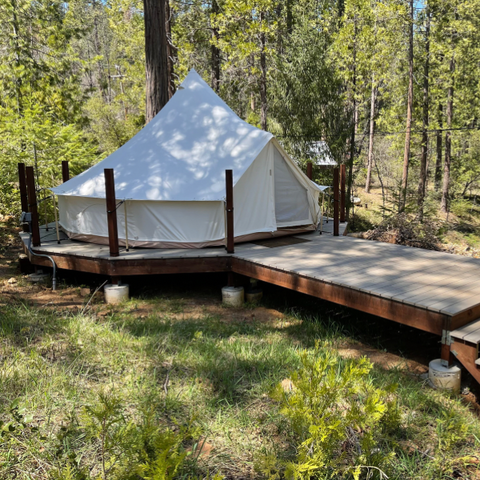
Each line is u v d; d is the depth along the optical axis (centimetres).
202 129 904
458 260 669
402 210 1288
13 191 1252
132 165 841
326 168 1948
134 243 777
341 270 605
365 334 581
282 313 658
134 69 2811
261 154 823
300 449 256
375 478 259
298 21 2034
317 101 1894
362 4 2269
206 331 557
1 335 461
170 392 367
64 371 382
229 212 713
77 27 1650
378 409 254
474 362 409
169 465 207
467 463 298
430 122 2742
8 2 1457
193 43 2142
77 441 288
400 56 2348
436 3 2305
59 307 628
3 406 316
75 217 837
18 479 254
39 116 1290
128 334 513
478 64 2798
